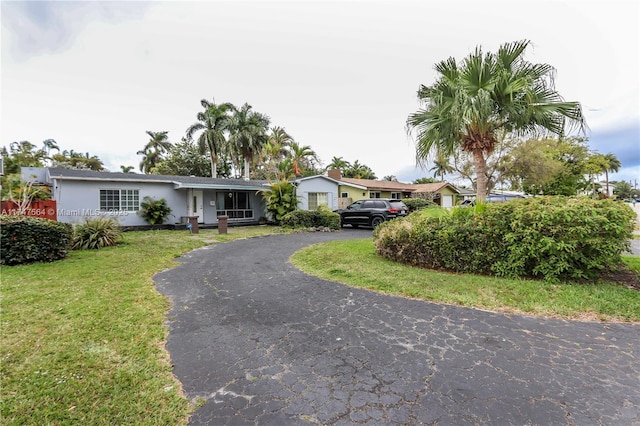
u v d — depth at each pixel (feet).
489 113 23.18
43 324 11.71
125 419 6.78
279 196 55.98
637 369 8.41
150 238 36.81
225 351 9.92
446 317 12.39
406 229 21.56
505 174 76.89
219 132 97.96
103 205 43.98
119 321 12.17
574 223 15.85
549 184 86.63
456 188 96.89
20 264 22.06
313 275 19.65
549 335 10.58
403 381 8.08
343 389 7.79
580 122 22.95
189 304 14.48
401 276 18.29
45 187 42.37
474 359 9.10
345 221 56.49
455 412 6.83
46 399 7.39
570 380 7.94
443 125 25.98
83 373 8.55
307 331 11.36
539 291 14.75
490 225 18.25
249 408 7.13
